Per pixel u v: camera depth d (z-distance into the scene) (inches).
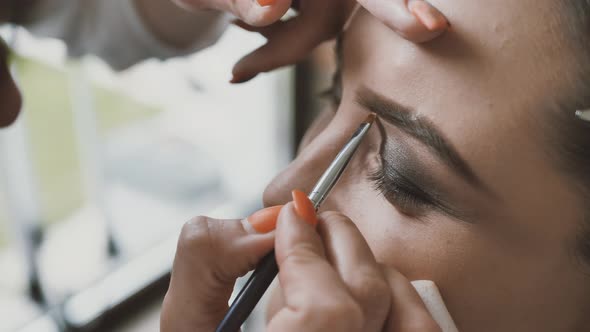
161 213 51.9
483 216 16.7
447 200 16.8
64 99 55.3
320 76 48.8
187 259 16.6
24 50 53.1
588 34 14.7
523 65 15.3
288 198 19.4
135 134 57.3
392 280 15.7
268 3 17.3
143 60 31.2
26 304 44.9
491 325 18.5
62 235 49.3
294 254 14.4
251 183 54.9
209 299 17.3
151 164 55.8
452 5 15.7
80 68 47.8
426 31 15.3
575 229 16.7
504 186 16.2
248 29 22.6
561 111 15.3
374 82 17.1
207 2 20.6
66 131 55.1
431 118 16.2
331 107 22.4
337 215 15.9
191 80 54.1
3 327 43.0
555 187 16.2
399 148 17.1
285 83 50.4
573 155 15.6
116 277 46.1
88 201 51.3
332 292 13.6
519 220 16.7
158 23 28.2
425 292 17.3
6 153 43.3
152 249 48.8
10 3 27.1
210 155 55.9
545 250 17.1
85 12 28.4
